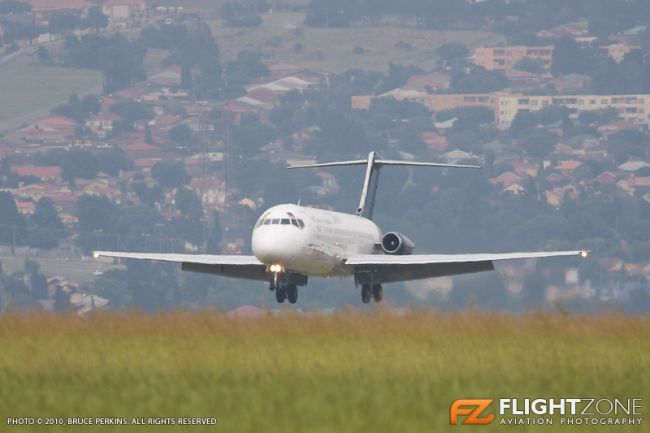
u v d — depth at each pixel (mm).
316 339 147125
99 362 135375
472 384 124250
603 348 143125
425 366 131875
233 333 149500
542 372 130000
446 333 149125
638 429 111500
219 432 107500
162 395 119000
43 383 125000
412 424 109562
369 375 127188
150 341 146250
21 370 131125
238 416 111500
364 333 149750
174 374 128375
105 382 124875
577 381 126938
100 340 147375
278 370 129625
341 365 132500
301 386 122062
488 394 120688
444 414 113000
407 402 115812
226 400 116750
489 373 129000
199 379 125625
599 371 130750
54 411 114312
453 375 127750
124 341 146875
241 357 136375
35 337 149125
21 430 109250
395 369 130500
